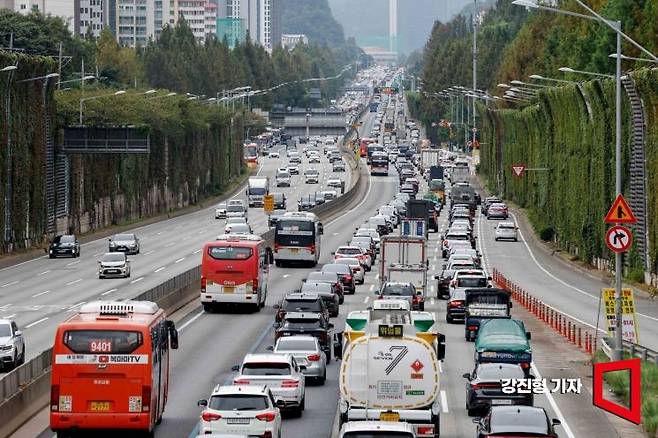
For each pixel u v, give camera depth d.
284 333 99.06
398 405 64.38
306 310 108.75
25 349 102.38
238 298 133.12
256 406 62.78
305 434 70.12
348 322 66.50
